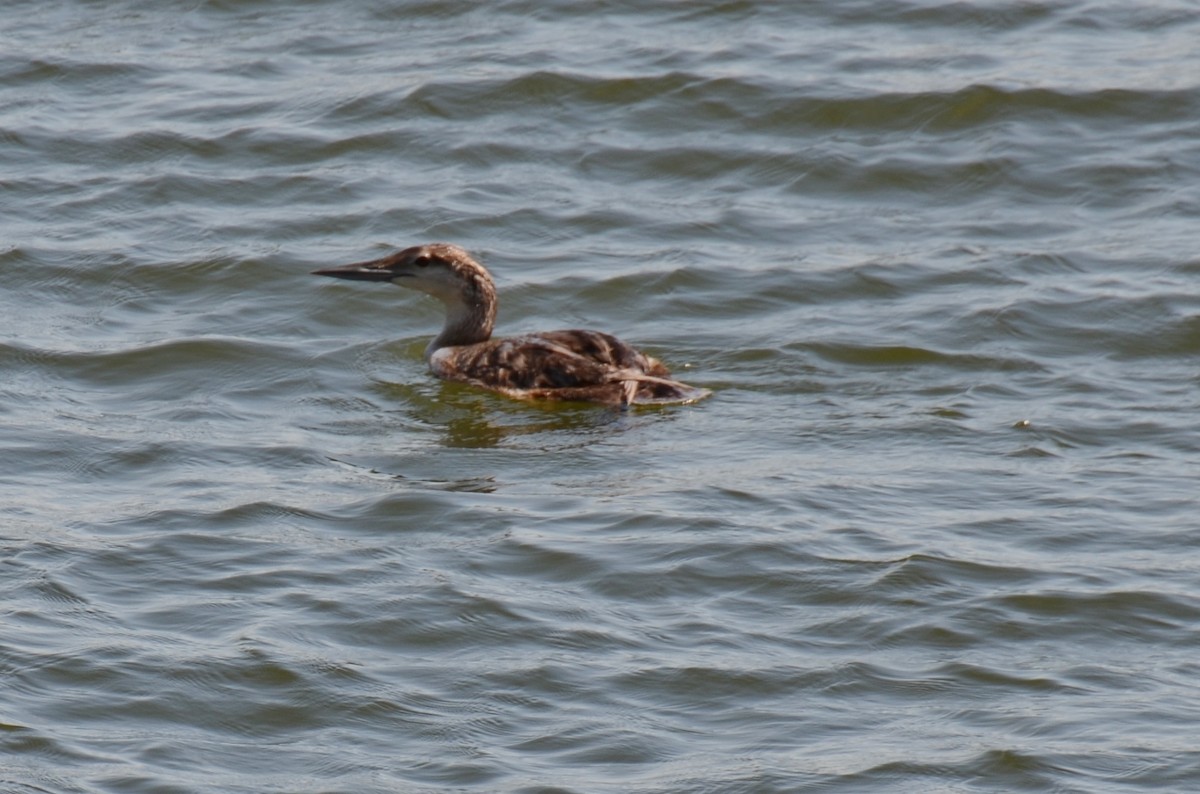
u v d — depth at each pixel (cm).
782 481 1519
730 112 2383
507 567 1369
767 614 1307
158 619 1282
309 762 1130
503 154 2309
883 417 1672
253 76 2491
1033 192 2231
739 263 2050
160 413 1694
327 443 1630
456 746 1147
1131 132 2336
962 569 1360
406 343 1892
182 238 2108
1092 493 1496
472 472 1558
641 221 2162
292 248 2084
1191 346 1839
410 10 2659
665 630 1284
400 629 1276
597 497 1493
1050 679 1223
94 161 2289
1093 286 1967
